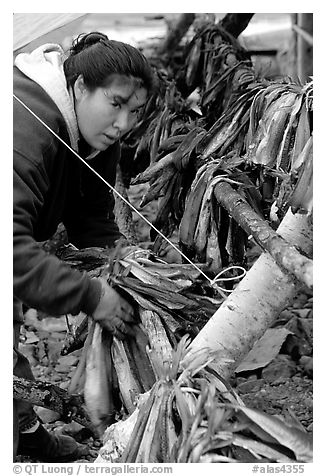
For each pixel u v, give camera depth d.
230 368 1.49
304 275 1.30
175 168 1.93
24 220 1.52
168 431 1.35
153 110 2.37
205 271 1.75
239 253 1.80
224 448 1.31
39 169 1.58
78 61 1.69
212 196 1.73
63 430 1.99
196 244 1.79
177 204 1.96
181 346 1.42
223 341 1.47
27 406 1.78
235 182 1.72
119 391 1.64
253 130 1.81
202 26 2.75
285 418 1.34
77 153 1.79
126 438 1.45
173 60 3.17
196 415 1.28
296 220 1.51
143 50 3.59
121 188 2.42
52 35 2.02
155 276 1.62
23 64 1.70
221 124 1.91
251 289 1.48
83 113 1.70
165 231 2.02
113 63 1.64
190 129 2.16
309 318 2.41
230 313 1.48
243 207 1.56
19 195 1.52
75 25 2.09
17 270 1.50
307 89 1.67
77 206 2.00
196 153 1.92
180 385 1.37
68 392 1.69
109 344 1.63
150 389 1.54
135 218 3.12
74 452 1.90
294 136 1.65
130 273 1.65
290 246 1.36
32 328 2.48
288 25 4.58
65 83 1.67
